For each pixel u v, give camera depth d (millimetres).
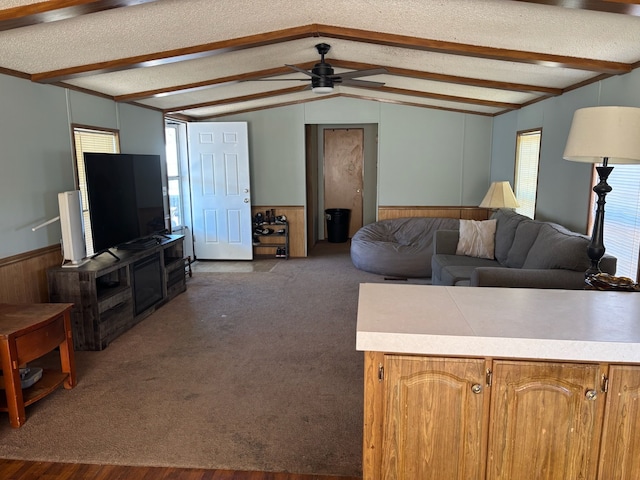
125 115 5129
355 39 3600
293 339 3939
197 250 7312
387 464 1608
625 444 1527
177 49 3562
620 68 3465
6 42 2939
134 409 2811
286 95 6547
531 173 5617
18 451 2402
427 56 4188
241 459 2324
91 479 2191
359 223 9141
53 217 3914
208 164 7102
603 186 2727
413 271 6082
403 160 7281
